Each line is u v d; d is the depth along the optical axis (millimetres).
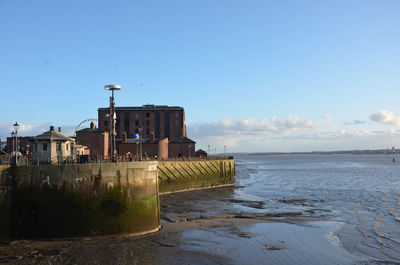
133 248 25312
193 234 29953
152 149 81000
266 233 31219
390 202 50375
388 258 25094
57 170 26203
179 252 24984
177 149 92062
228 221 35719
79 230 26484
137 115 108125
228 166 77688
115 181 27531
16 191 25797
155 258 23609
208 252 25297
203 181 70000
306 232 31922
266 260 24125
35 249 24297
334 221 36781
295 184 77938
